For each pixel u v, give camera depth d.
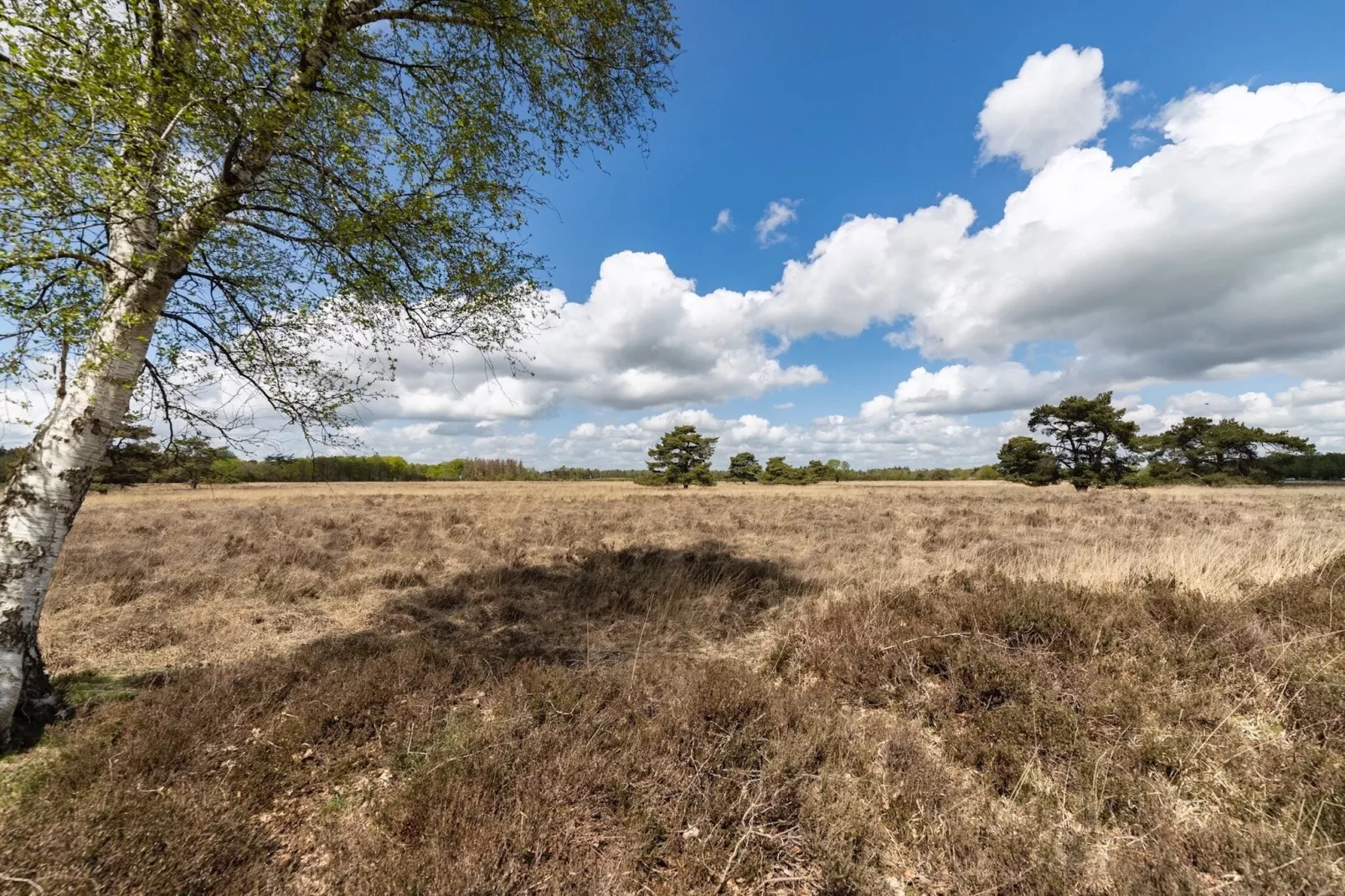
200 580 8.59
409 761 3.46
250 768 3.25
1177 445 51.66
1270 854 2.35
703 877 2.47
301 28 3.51
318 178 4.52
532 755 3.23
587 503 27.16
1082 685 3.89
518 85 5.84
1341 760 2.92
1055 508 22.92
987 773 3.19
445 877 2.28
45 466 3.76
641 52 6.22
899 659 4.58
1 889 2.16
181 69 3.38
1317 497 28.66
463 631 6.44
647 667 4.81
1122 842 2.62
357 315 4.82
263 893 2.37
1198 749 3.17
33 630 3.78
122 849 2.33
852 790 3.02
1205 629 4.52
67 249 3.19
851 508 24.03
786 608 7.14
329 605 7.76
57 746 3.54
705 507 24.62
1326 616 4.58
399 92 5.45
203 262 4.34
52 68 2.79
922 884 2.48
